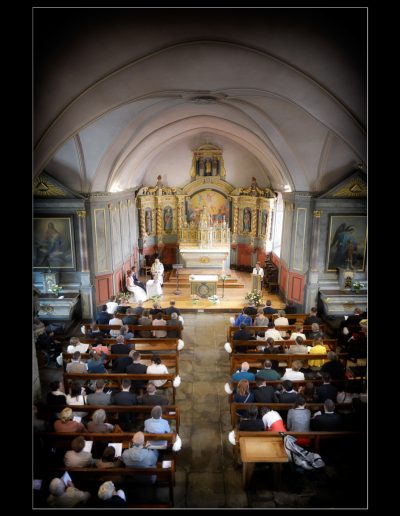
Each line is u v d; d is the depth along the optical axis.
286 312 13.56
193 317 15.22
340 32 6.59
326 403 6.80
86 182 13.76
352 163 13.66
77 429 6.59
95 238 14.52
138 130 13.39
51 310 13.43
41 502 5.14
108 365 9.89
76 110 8.40
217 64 8.07
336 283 15.06
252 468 6.52
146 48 7.25
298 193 14.66
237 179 21.19
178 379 9.11
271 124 12.62
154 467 5.86
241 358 9.59
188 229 20.89
